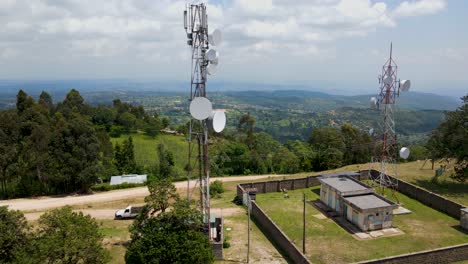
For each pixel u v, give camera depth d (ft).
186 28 84.64
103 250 66.90
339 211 110.93
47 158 157.69
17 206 140.46
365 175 149.79
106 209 132.77
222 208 122.83
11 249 64.85
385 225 99.14
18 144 183.11
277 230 91.25
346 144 236.84
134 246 70.23
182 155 269.23
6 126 187.01
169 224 73.77
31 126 204.54
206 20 84.99
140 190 166.20
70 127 160.15
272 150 235.20
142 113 375.04
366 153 222.07
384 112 118.73
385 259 73.00
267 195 134.82
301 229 99.81
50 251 58.03
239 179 180.55
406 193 127.65
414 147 224.94
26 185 161.17
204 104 78.43
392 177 136.46
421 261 75.36
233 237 95.50
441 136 135.54
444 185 133.90
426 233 95.30
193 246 69.41
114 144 284.20
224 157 208.13
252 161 209.97
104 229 106.52
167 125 385.50
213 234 87.66
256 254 84.79
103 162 192.03
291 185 141.49
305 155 214.07
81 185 165.89
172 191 83.05
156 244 68.64
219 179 180.75
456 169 132.05
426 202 117.60
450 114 133.59
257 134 260.42
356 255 83.30
